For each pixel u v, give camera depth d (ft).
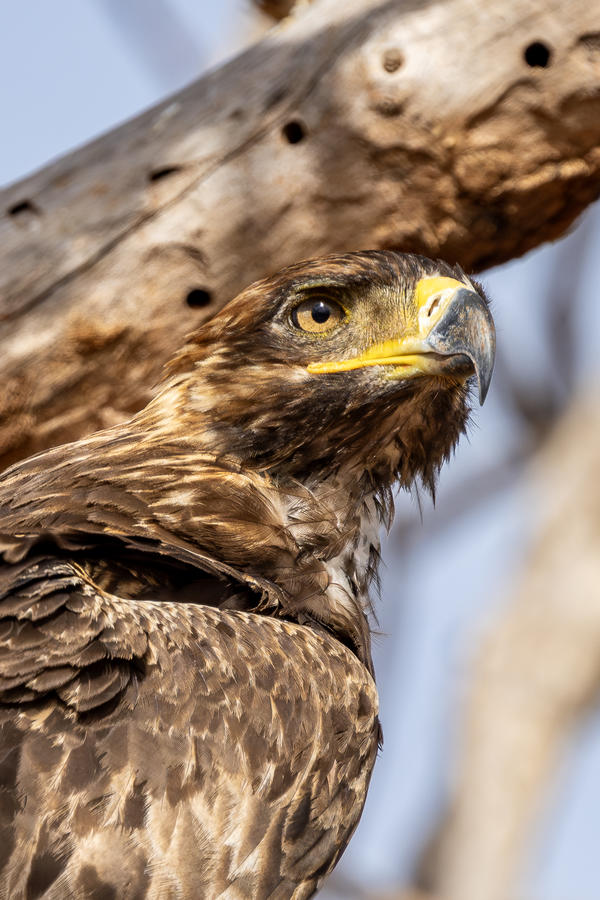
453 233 39.11
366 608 37.06
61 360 38.09
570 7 37.47
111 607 28.68
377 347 35.91
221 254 38.11
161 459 34.45
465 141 37.88
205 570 31.45
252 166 37.93
